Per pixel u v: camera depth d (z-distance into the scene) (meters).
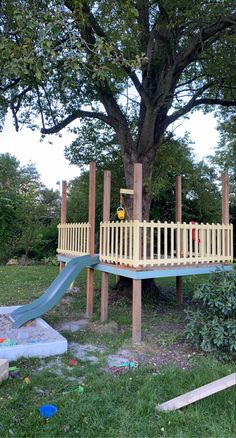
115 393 3.25
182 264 5.56
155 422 2.78
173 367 3.94
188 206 14.31
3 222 15.39
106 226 6.00
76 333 5.36
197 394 3.05
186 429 2.70
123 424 2.74
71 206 16.55
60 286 5.74
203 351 4.49
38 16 4.42
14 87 7.88
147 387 3.37
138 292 5.04
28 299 7.67
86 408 2.94
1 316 5.91
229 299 4.29
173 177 13.47
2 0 5.48
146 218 7.57
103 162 11.46
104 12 6.43
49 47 4.16
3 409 2.94
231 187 18.19
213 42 7.29
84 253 6.65
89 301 6.42
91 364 4.07
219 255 6.02
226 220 6.27
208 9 5.89
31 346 4.26
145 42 7.21
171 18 6.23
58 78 7.61
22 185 24.41
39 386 3.44
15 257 15.79
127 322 6.00
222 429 2.71
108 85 7.77
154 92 7.49
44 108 9.05
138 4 6.25
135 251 5.09
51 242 16.81
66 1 5.30
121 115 7.90
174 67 6.85
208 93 8.92
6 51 4.24
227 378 3.21
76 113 8.11
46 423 2.74
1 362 3.55
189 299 7.98
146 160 7.73
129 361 4.20
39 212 16.25
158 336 5.20
